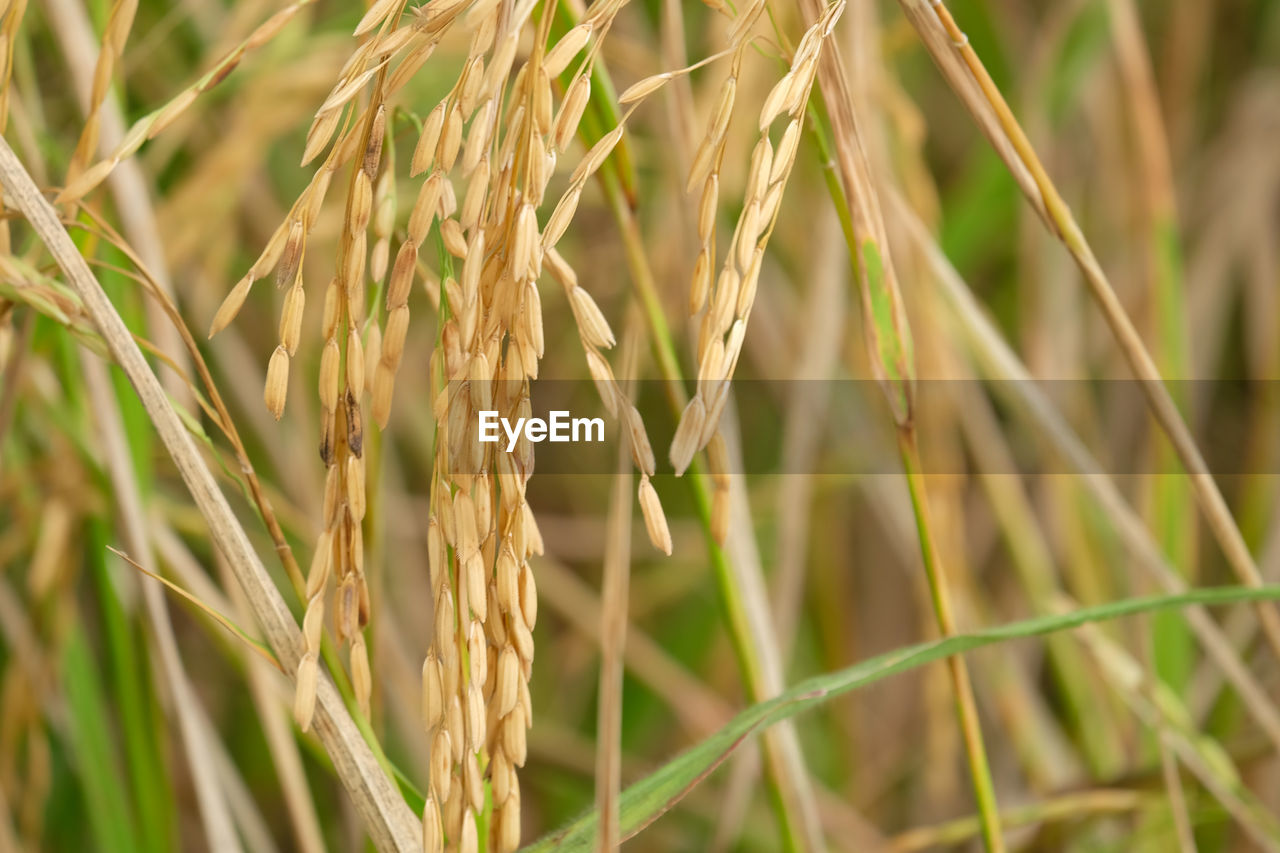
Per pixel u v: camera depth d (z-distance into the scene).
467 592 0.50
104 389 0.59
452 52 0.81
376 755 0.52
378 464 0.57
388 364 0.49
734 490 0.61
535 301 0.49
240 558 0.52
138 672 0.68
